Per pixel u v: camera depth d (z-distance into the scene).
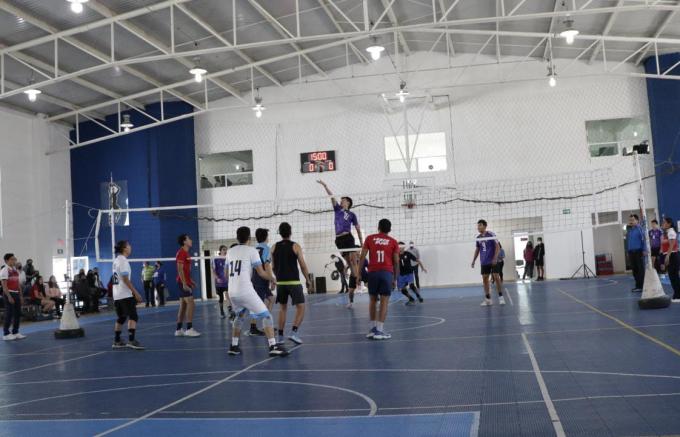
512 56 25.81
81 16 17.67
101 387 7.00
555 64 25.48
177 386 6.79
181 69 23.44
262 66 25.17
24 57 20.03
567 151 25.39
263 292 11.38
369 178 26.73
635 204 24.78
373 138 26.80
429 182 26.27
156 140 27.08
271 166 27.64
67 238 13.95
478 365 6.99
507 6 20.33
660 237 15.49
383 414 4.99
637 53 24.16
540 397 5.26
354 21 21.83
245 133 27.91
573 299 15.11
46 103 24.73
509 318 11.77
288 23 20.86
